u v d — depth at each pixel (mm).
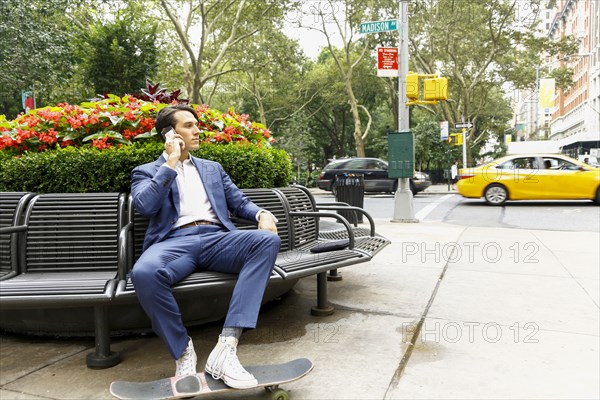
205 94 42344
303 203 4250
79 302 2537
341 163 20391
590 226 9594
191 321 3438
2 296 2516
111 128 3896
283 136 35844
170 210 2881
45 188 3480
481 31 28000
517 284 4809
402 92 10109
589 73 73938
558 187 13477
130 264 3092
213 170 3170
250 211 3105
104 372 2803
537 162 13797
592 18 72562
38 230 3082
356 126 32062
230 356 2332
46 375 2770
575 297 4336
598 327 3545
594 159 29500
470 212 12586
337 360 2955
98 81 15914
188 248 2713
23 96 14594
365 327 3557
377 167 19844
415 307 4059
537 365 2883
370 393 2531
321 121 45062
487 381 2668
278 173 4434
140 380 2693
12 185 3525
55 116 3799
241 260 2660
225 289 2701
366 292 4555
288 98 38406
